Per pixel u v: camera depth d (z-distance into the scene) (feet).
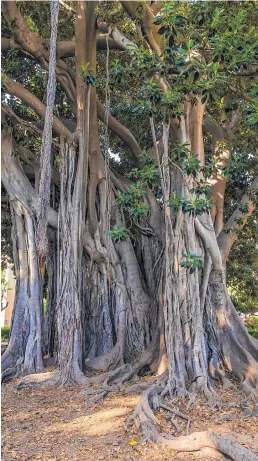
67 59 43.09
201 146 30.99
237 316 31.19
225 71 24.84
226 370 29.32
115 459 16.78
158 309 33.83
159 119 30.27
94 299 36.29
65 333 31.78
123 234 26.45
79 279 33.19
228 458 16.20
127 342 34.94
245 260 49.47
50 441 19.22
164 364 30.32
